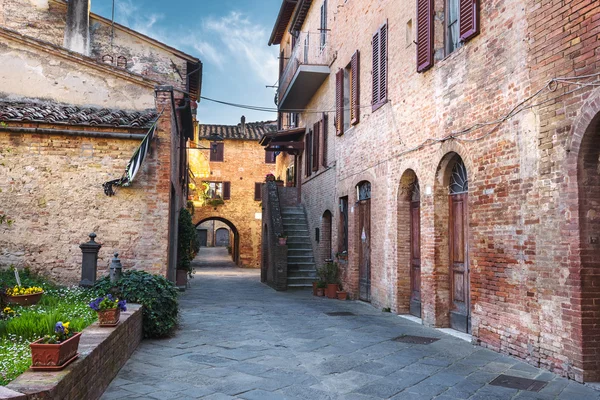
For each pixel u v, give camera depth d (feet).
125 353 20.49
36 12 52.75
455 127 27.04
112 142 33.68
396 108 34.96
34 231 32.27
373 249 39.17
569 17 18.98
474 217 24.97
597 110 17.51
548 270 19.80
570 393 16.87
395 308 34.63
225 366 20.34
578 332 18.15
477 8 24.98
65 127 32.83
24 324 17.75
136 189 33.91
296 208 65.77
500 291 22.82
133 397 16.07
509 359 21.58
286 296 47.21
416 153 31.60
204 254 130.31
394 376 19.08
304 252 59.77
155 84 36.01
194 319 32.17
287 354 22.61
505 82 22.82
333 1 52.06
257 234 103.96
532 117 20.92
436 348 23.89
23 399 10.18
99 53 55.01
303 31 65.36
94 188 33.27
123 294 25.45
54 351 12.39
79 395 13.25
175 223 46.78
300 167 70.08
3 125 31.78
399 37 34.81
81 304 24.17
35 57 35.12
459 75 26.73
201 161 94.32
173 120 39.14
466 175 27.68
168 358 21.59
